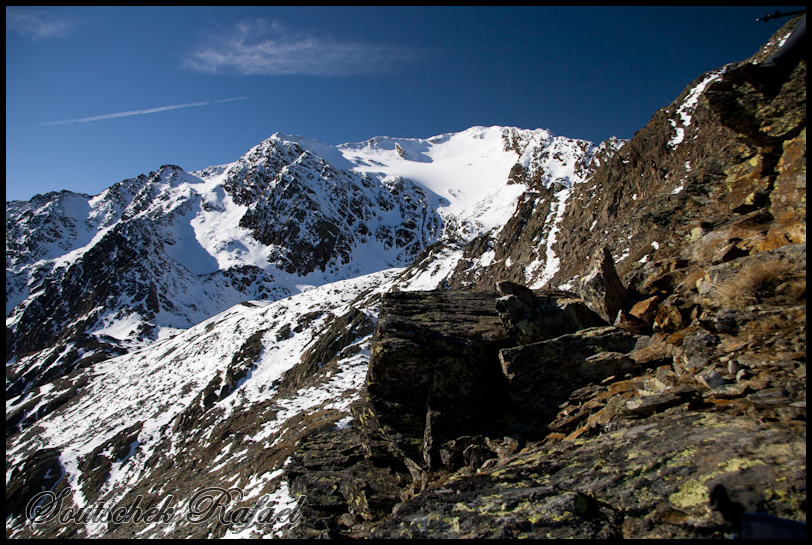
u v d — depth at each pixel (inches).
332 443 590.2
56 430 3491.6
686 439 206.7
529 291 421.4
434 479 349.1
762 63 330.6
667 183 1793.8
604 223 2186.3
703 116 1883.6
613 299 382.3
